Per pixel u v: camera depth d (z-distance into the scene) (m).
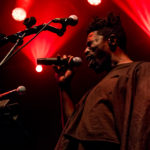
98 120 1.24
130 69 1.34
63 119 1.66
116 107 1.25
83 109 1.39
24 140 4.27
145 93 1.18
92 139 1.20
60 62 1.64
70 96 1.68
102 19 1.62
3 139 4.13
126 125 1.16
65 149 1.32
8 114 1.76
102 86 1.36
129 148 1.10
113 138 1.18
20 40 1.62
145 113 1.13
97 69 1.55
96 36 1.57
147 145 1.08
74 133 1.31
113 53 1.53
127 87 1.26
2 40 1.61
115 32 1.56
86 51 1.59
